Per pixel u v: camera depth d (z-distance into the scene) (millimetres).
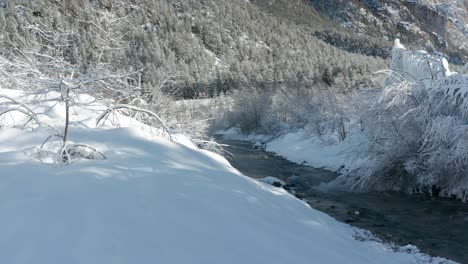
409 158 12602
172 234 3645
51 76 7516
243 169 17062
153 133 7801
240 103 31297
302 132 23359
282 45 106188
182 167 5672
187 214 4117
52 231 3250
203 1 118812
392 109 13117
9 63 7270
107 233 3365
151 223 3719
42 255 2959
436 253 7242
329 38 123688
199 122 12414
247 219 4570
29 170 4367
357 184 13398
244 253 3719
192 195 4660
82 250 3088
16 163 4590
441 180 12219
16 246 3016
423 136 12375
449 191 12109
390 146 13125
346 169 14938
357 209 10625
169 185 4742
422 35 152750
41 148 5211
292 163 18656
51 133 6074
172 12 101375
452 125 11820
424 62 14711
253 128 29500
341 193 12719
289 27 126875
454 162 11648
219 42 98250
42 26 9016
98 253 3094
